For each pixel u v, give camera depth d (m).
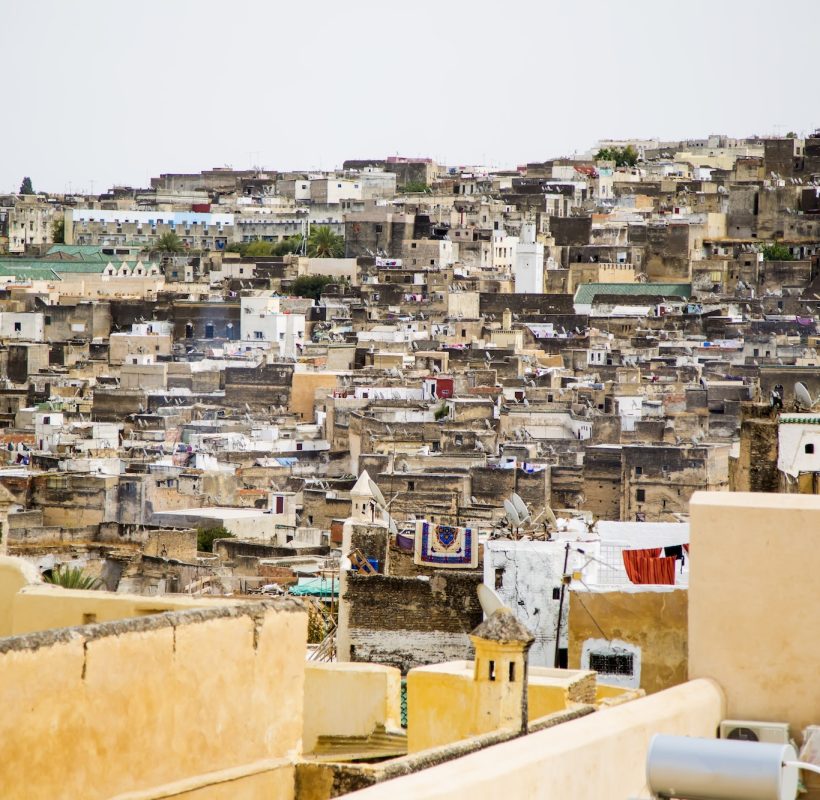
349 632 72.94
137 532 160.50
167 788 31.05
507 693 40.16
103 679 30.17
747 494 36.69
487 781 27.94
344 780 33.56
